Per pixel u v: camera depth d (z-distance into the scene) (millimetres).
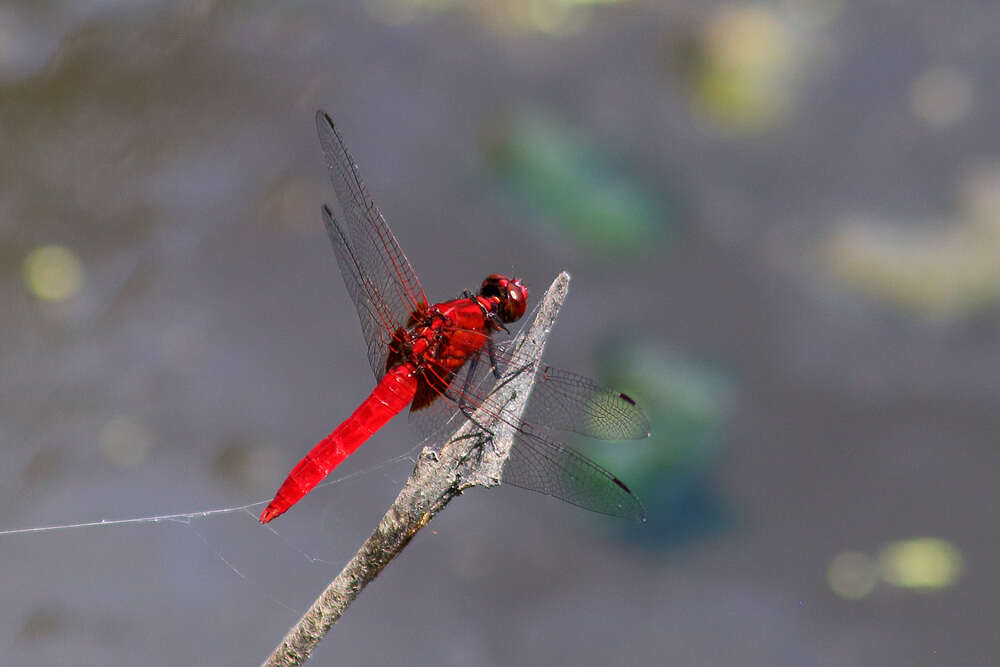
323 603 1575
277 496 1618
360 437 1618
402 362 1621
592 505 1606
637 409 1617
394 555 1574
